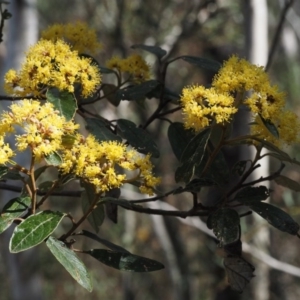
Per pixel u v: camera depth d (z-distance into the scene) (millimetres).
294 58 2754
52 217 980
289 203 2051
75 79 1029
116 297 3633
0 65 2488
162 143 3002
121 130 1105
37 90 1037
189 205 3053
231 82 991
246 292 1998
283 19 1476
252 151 1623
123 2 2666
